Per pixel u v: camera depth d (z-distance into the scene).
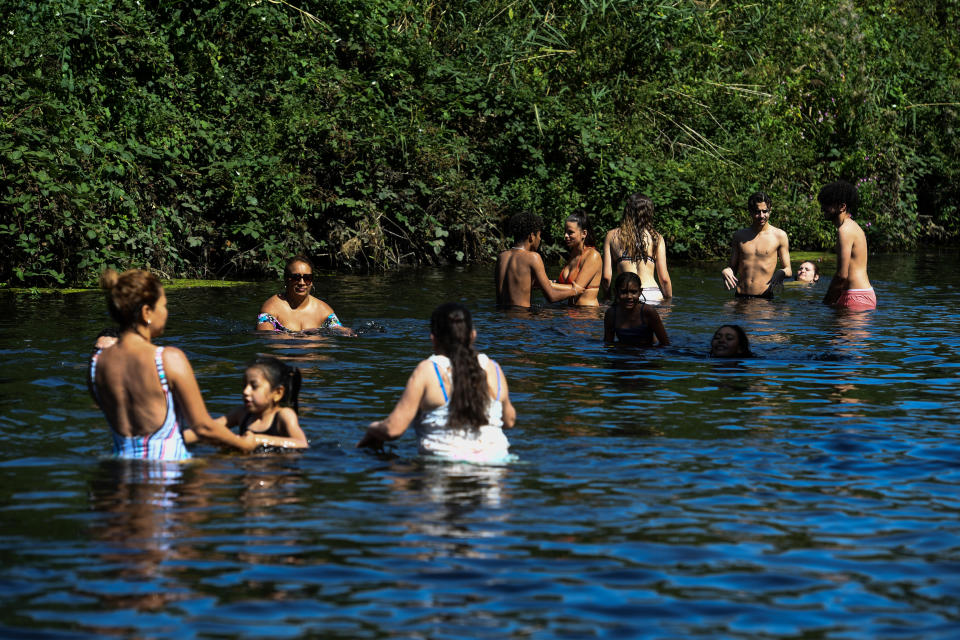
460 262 24.08
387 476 6.90
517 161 25.34
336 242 22.20
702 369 10.80
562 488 6.66
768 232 17.06
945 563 5.45
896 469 7.16
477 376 7.41
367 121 22.69
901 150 31.02
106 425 8.13
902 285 19.11
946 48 33.12
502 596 4.98
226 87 21.95
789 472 7.07
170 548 5.55
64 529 5.81
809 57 29.80
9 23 18.70
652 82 26.56
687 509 6.28
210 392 9.35
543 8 27.77
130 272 7.28
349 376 10.18
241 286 18.55
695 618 4.77
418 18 25.89
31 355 10.95
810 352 11.80
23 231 17.64
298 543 5.64
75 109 18.66
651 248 16.47
